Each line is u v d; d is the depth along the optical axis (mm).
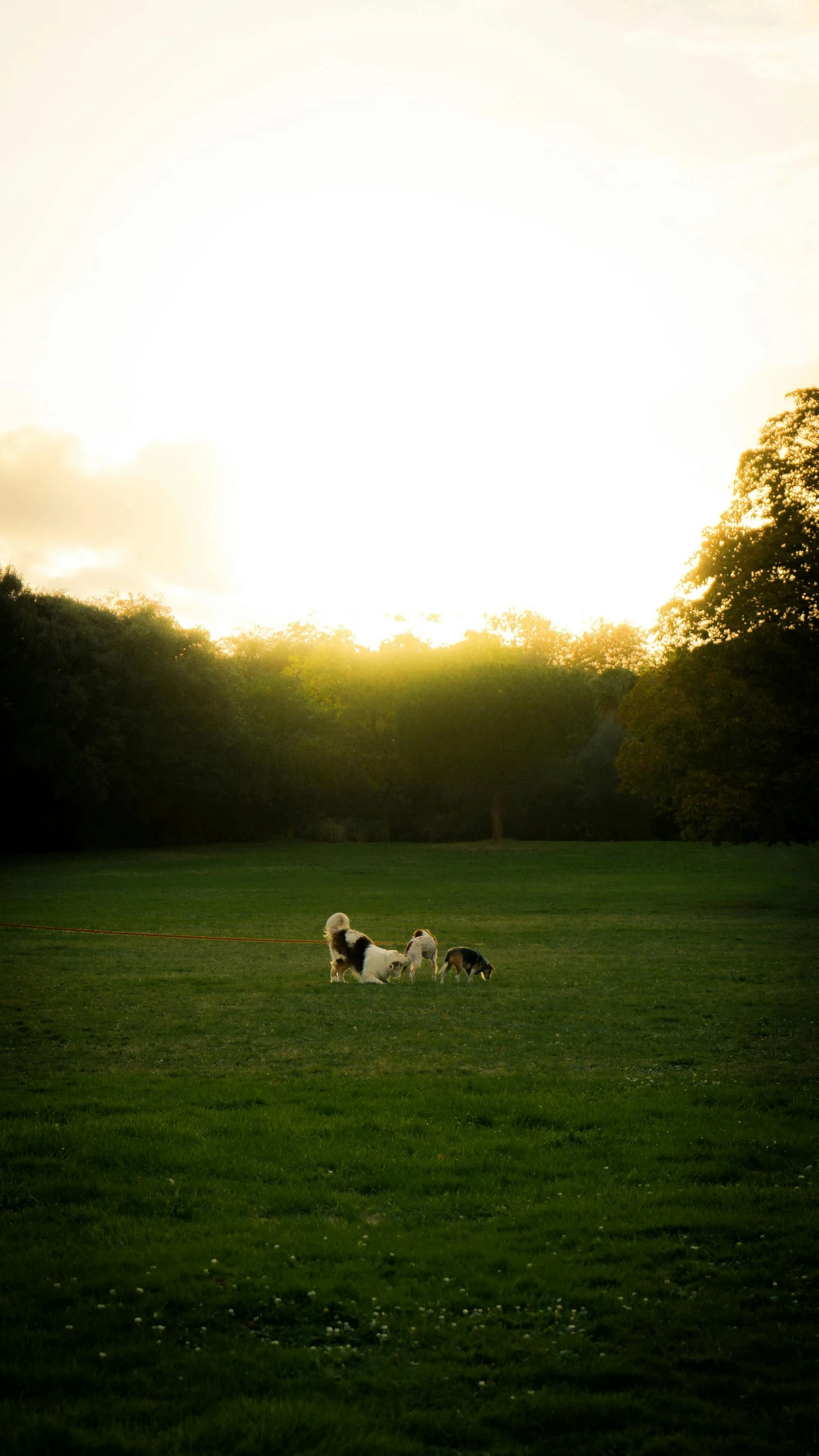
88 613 68562
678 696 37188
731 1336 6266
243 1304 6609
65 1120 10539
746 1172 9305
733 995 18812
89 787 62250
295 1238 7676
